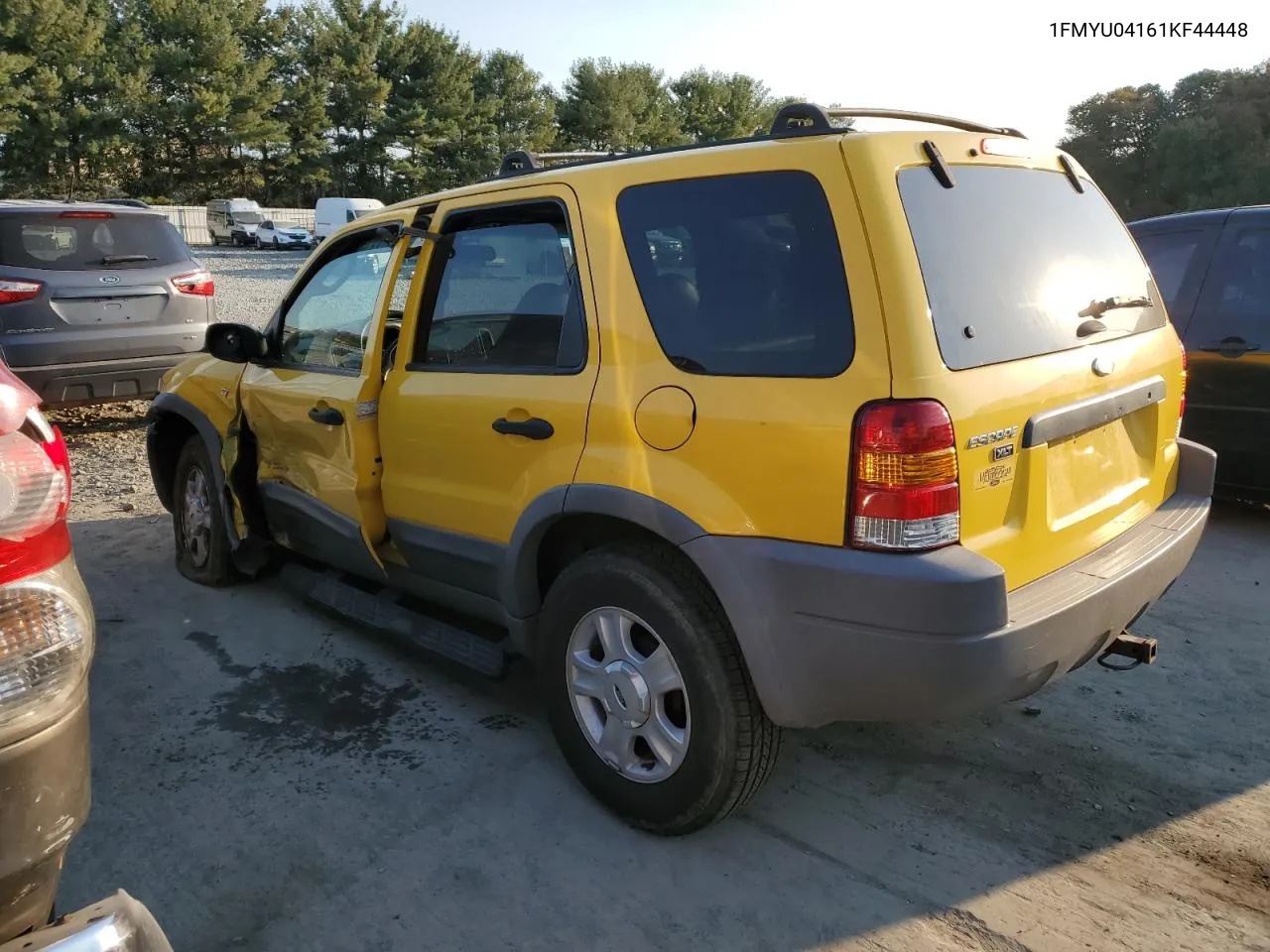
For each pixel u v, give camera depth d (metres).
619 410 2.78
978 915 2.62
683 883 2.76
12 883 1.59
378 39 65.50
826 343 2.42
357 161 66.81
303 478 4.19
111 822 3.06
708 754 2.71
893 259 2.37
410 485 3.57
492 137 69.75
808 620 2.44
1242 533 5.82
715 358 2.62
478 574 3.41
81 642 1.69
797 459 2.42
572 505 2.88
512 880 2.78
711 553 2.56
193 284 8.70
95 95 55.28
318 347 4.17
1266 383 5.45
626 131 73.94
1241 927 2.57
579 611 2.99
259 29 63.94
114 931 1.55
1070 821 3.04
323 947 2.53
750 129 84.81
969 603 2.28
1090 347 2.84
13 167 52.53
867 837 2.96
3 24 50.62
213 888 2.75
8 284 7.64
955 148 2.70
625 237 2.87
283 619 4.68
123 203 8.64
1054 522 2.69
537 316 3.11
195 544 5.14
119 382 8.33
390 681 4.03
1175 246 5.96
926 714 2.43
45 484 1.64
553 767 3.37
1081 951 2.49
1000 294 2.60
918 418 2.28
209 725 3.67
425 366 3.52
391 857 2.88
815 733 3.57
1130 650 3.05
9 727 1.56
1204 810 3.09
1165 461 3.30
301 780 3.29
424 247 3.55
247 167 64.25
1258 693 3.85
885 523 2.31
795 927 2.59
